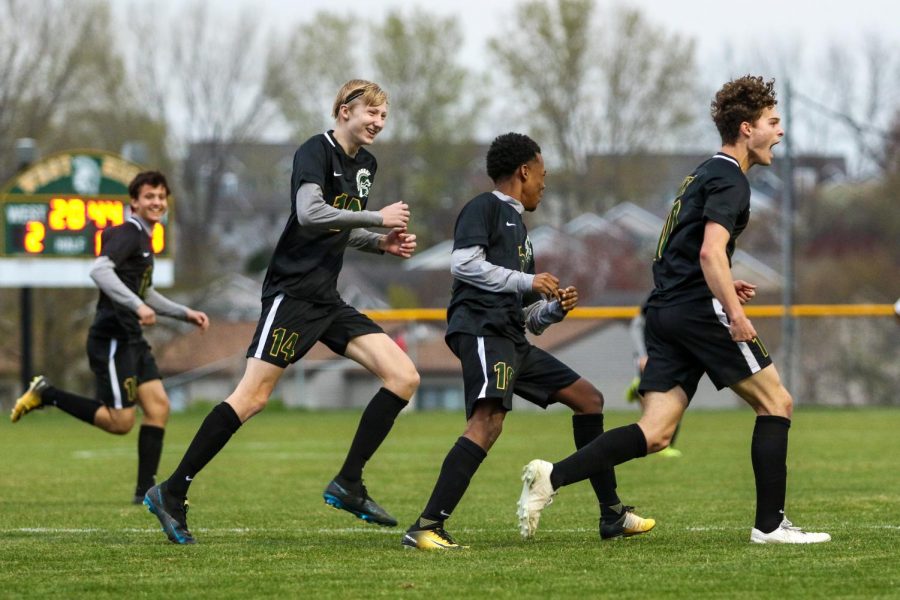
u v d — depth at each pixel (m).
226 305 109.50
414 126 119.25
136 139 99.19
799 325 74.19
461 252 14.08
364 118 14.67
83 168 50.50
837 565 12.41
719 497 21.00
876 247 108.12
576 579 11.81
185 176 110.12
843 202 113.88
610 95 113.56
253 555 13.62
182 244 109.62
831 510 18.19
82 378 72.38
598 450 13.80
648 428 13.98
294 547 14.30
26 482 25.22
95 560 13.34
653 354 14.20
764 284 107.44
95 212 50.56
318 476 26.50
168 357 85.12
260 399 14.88
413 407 64.81
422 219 128.62
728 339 13.68
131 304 18.70
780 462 13.98
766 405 13.95
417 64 118.50
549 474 13.62
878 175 112.88
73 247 50.53
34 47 91.75
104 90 96.69
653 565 12.60
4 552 13.99
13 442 39.00
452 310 14.36
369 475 26.27
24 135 91.00
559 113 113.06
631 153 113.69
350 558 13.34
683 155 115.75
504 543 14.67
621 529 14.93
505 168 14.45
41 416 54.50
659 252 14.21
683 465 28.03
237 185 162.75
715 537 14.95
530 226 121.06
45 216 50.31
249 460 31.28
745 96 13.75
